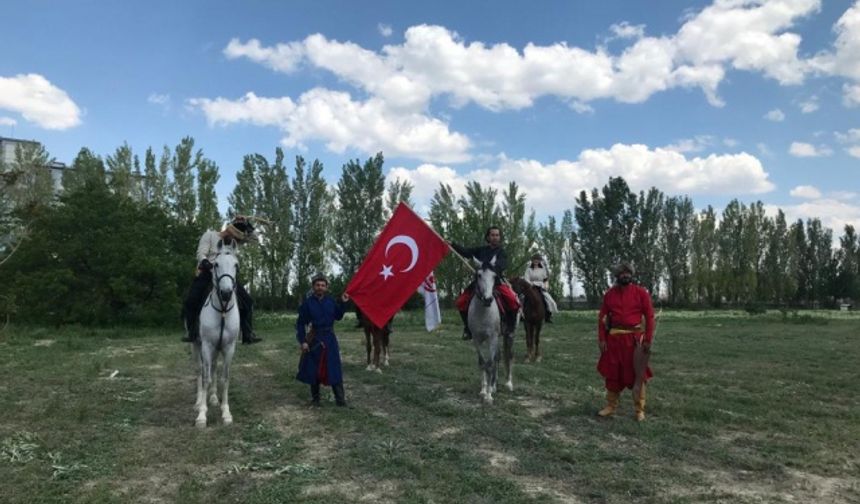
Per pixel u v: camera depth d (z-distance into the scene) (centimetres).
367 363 1427
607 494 567
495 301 997
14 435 754
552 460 673
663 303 6719
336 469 633
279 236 4884
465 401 986
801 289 7481
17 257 2680
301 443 739
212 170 4497
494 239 1045
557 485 596
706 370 1361
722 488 588
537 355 1508
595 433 789
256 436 762
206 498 546
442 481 593
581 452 693
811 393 1092
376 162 5131
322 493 566
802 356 1616
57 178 4662
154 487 586
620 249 6247
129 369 1331
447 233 4809
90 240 2753
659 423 834
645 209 6353
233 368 1375
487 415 877
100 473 620
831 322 3469
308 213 5006
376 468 634
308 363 954
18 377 1212
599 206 6278
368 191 5103
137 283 2750
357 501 547
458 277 4659
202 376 840
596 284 6266
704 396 1046
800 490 586
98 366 1328
